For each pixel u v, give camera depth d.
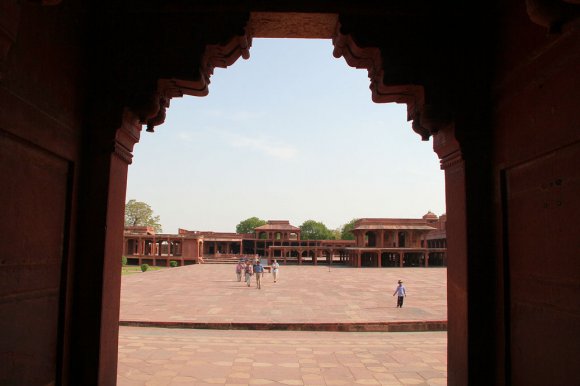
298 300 17.72
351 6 3.47
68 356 3.22
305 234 96.75
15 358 2.55
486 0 3.46
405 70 3.50
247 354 7.91
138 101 3.45
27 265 2.66
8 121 2.38
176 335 10.22
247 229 101.94
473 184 3.42
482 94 3.48
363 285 26.05
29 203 2.68
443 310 14.91
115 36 3.49
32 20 2.61
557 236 2.54
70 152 3.17
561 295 2.50
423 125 3.68
